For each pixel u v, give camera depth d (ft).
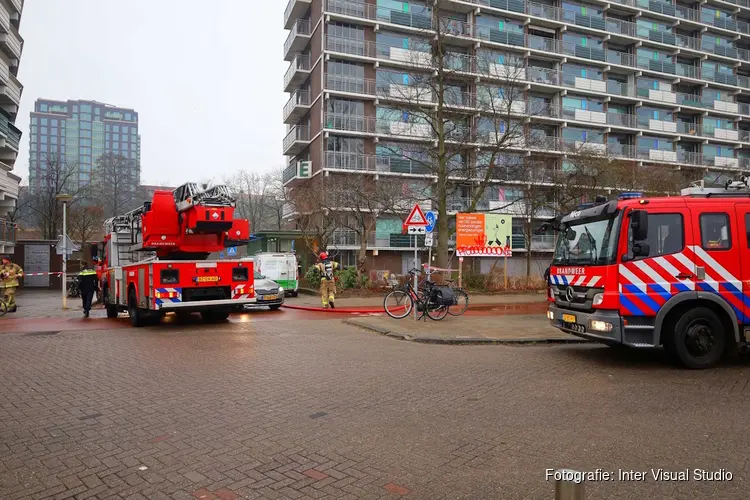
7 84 89.61
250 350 29.73
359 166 122.62
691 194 27.50
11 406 18.19
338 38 123.13
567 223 28.94
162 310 40.45
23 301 73.87
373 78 125.80
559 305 28.66
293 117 144.25
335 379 22.38
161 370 24.11
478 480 12.07
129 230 48.47
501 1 137.08
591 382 21.81
